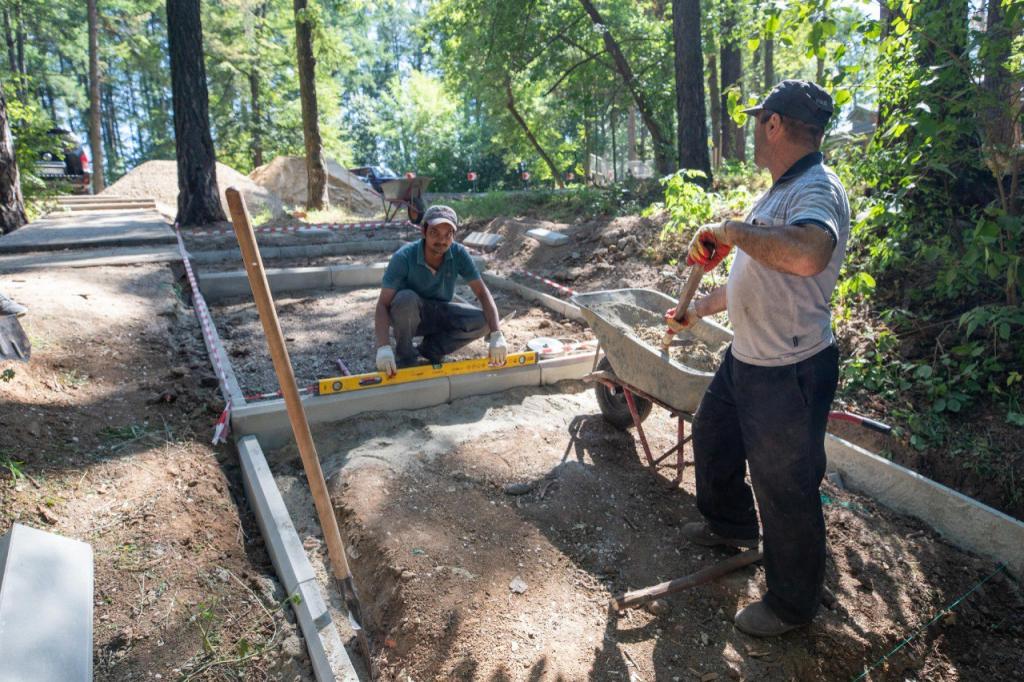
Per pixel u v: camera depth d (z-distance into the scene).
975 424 4.29
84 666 2.03
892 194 4.94
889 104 5.09
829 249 2.21
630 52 16.20
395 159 42.81
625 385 3.88
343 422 4.27
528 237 9.28
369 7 17.89
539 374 5.02
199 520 3.11
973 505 3.61
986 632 3.10
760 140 2.62
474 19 15.88
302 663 2.47
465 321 4.77
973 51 4.70
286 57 28.20
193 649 2.46
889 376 4.72
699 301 3.33
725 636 2.82
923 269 5.33
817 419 2.57
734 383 2.75
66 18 29.88
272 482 3.42
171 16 10.80
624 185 11.37
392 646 2.66
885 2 4.76
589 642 2.69
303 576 2.76
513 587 2.91
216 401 4.13
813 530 2.59
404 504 3.39
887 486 4.01
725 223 2.42
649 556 3.28
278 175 20.59
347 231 11.00
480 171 33.84
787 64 21.48
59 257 6.87
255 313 6.59
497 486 3.69
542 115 21.52
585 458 4.09
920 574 3.32
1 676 1.79
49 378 3.95
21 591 2.11
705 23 14.43
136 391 4.14
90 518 2.95
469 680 2.44
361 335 6.03
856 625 2.94
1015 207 5.07
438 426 4.30
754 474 2.69
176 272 6.73
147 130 46.72
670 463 4.12
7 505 2.86
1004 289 4.64
